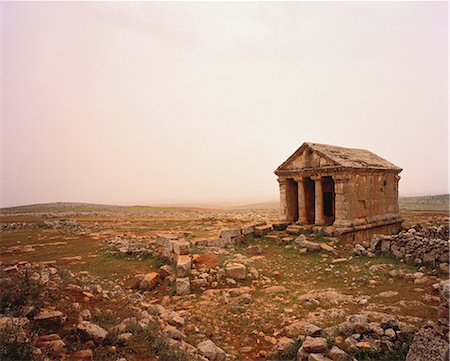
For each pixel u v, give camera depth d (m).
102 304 9.05
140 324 7.52
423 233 18.09
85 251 20.05
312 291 11.85
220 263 15.13
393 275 12.62
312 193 25.88
